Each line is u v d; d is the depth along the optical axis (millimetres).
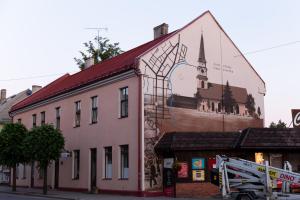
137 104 25969
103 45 53969
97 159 29547
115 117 28000
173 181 24812
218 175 19359
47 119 37375
